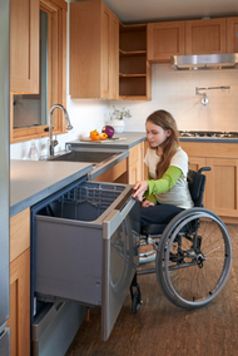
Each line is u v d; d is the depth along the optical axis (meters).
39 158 2.73
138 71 4.49
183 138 3.92
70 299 1.31
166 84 4.50
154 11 3.88
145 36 4.40
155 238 2.10
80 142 3.34
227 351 1.76
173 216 2.10
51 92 3.11
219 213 3.91
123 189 1.81
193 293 2.28
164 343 1.83
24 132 2.65
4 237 1.01
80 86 3.33
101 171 2.45
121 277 1.42
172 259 2.12
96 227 1.23
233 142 3.78
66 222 1.27
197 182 2.27
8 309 1.06
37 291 1.34
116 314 1.36
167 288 1.97
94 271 1.26
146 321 2.02
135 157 3.66
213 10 3.86
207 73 4.35
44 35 3.00
